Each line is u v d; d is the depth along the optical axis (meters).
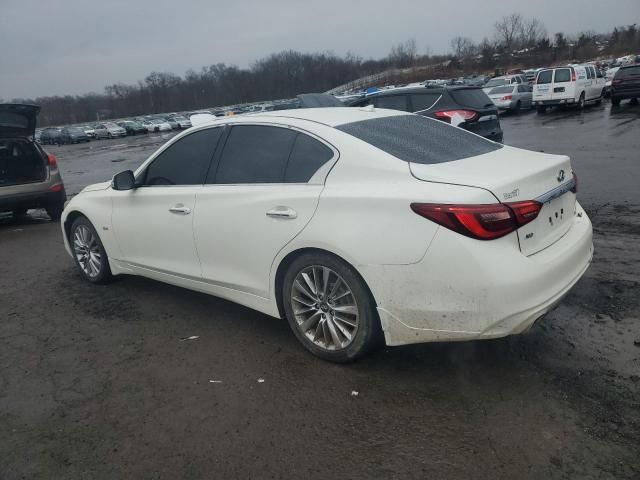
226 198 3.72
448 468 2.43
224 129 3.96
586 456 2.44
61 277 5.52
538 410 2.78
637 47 74.50
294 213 3.30
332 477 2.42
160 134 48.75
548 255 2.99
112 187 4.66
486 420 2.73
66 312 4.54
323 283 3.30
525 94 24.98
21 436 2.85
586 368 3.14
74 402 3.14
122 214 4.58
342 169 3.22
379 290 2.99
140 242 4.47
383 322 3.04
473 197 2.76
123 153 27.56
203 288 4.10
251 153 3.73
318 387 3.13
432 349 3.47
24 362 3.67
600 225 6.02
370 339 3.15
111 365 3.56
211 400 3.08
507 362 3.26
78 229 5.18
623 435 2.56
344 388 3.11
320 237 3.15
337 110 3.95
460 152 3.45
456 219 2.74
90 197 4.99
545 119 20.22
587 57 70.69
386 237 2.92
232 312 4.32
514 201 2.84
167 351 3.71
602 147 11.80
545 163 3.26
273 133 3.66
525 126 18.39
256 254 3.56
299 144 3.48
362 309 3.12
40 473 2.56
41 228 8.28
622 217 6.27
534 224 2.96
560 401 2.84
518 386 3.01
